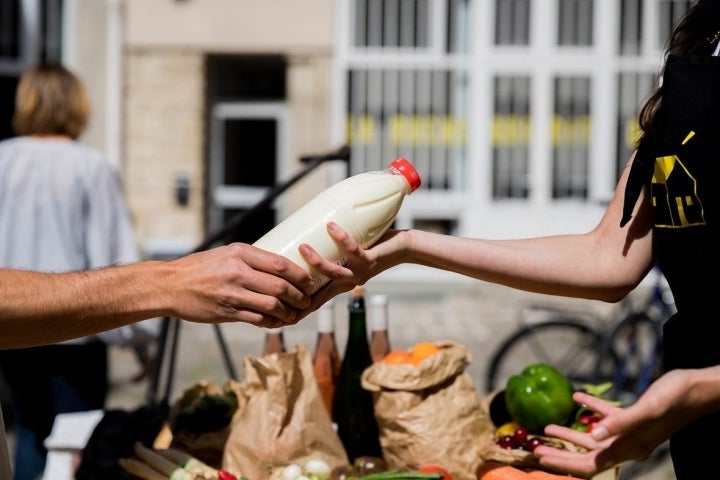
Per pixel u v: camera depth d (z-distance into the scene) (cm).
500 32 1092
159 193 1076
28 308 154
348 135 1095
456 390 216
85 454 221
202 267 162
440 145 1099
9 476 165
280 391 215
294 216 172
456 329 868
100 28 1069
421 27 1089
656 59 1081
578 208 1096
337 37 1082
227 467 212
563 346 609
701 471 155
